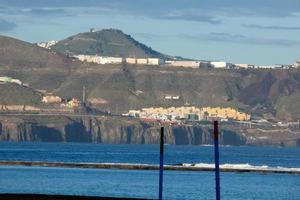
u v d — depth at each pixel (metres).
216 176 120.12
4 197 139.25
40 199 138.38
